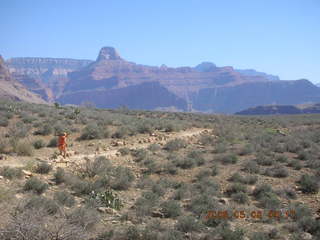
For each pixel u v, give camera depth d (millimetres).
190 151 23109
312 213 12938
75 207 11219
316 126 45000
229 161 20500
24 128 22812
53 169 15430
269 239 10328
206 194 13594
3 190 11086
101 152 20359
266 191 14938
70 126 26594
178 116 55062
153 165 17781
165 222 11070
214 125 40781
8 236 7520
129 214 11242
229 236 9953
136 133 27844
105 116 36188
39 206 10039
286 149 24641
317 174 18047
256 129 38688
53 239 7738
